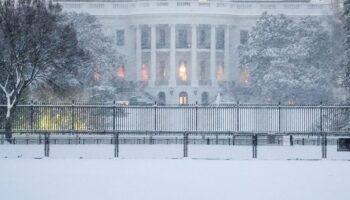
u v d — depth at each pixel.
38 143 87.75
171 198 47.94
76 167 63.47
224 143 92.00
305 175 58.75
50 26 99.50
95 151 78.75
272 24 180.12
